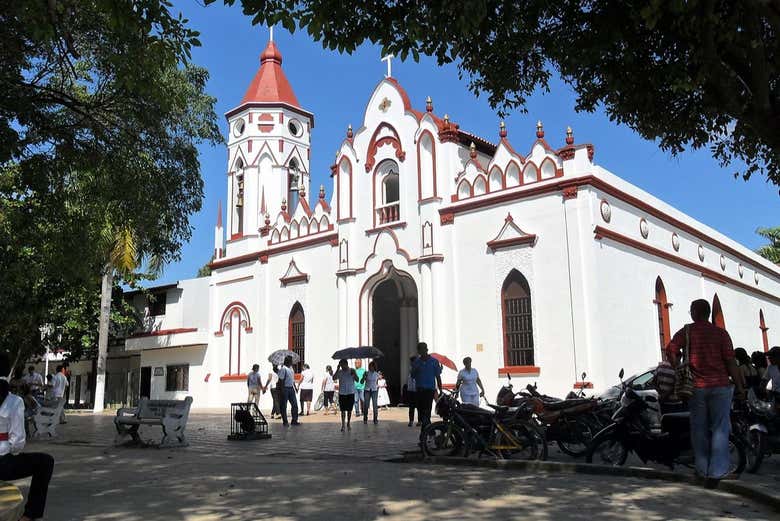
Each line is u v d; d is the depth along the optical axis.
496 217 21.53
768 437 8.86
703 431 7.82
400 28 8.05
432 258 22.53
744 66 8.21
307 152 32.44
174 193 13.51
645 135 10.82
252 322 29.30
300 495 7.33
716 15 7.64
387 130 25.23
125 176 12.71
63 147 12.20
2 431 5.77
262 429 15.52
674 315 23.50
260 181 30.73
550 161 20.59
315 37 7.87
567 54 9.57
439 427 10.70
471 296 21.77
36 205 13.95
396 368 29.50
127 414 14.03
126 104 12.35
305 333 26.73
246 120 31.48
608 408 11.23
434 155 23.39
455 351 21.83
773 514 6.28
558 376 19.36
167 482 8.42
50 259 14.59
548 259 20.09
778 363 10.26
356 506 6.71
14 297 27.62
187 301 35.34
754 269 34.44
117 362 38.41
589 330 18.94
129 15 8.01
